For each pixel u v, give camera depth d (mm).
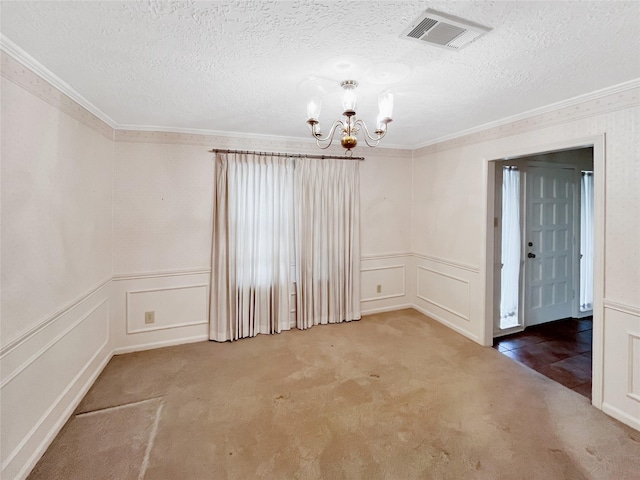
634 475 1758
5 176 1622
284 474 1773
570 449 1945
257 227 3625
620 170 2193
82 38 1577
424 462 1852
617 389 2236
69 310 2260
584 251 4270
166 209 3334
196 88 2223
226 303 3531
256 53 1736
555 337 3643
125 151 3174
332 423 2188
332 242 4012
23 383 1758
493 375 2811
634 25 1459
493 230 3420
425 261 4273
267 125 3199
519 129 2898
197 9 1353
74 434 2076
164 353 3238
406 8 1351
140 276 3271
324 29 1509
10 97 1650
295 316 3926
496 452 1923
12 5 1314
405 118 2984
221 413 2293
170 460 1868
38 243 1893
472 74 2004
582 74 1995
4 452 1617
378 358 3121
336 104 2568
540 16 1399
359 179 4145
